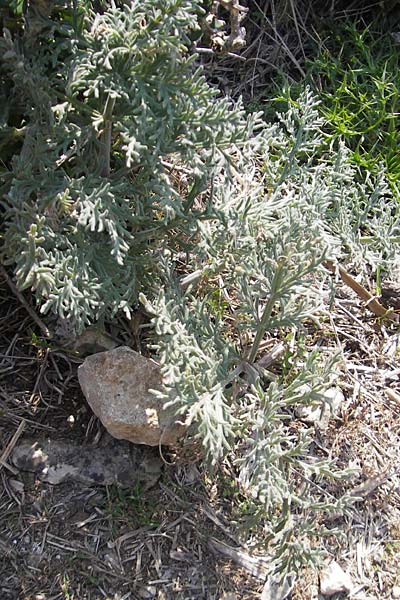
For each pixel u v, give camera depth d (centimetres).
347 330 69
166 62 50
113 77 50
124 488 55
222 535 55
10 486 54
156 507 55
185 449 56
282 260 52
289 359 62
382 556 57
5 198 51
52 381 59
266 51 85
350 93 80
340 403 63
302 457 60
